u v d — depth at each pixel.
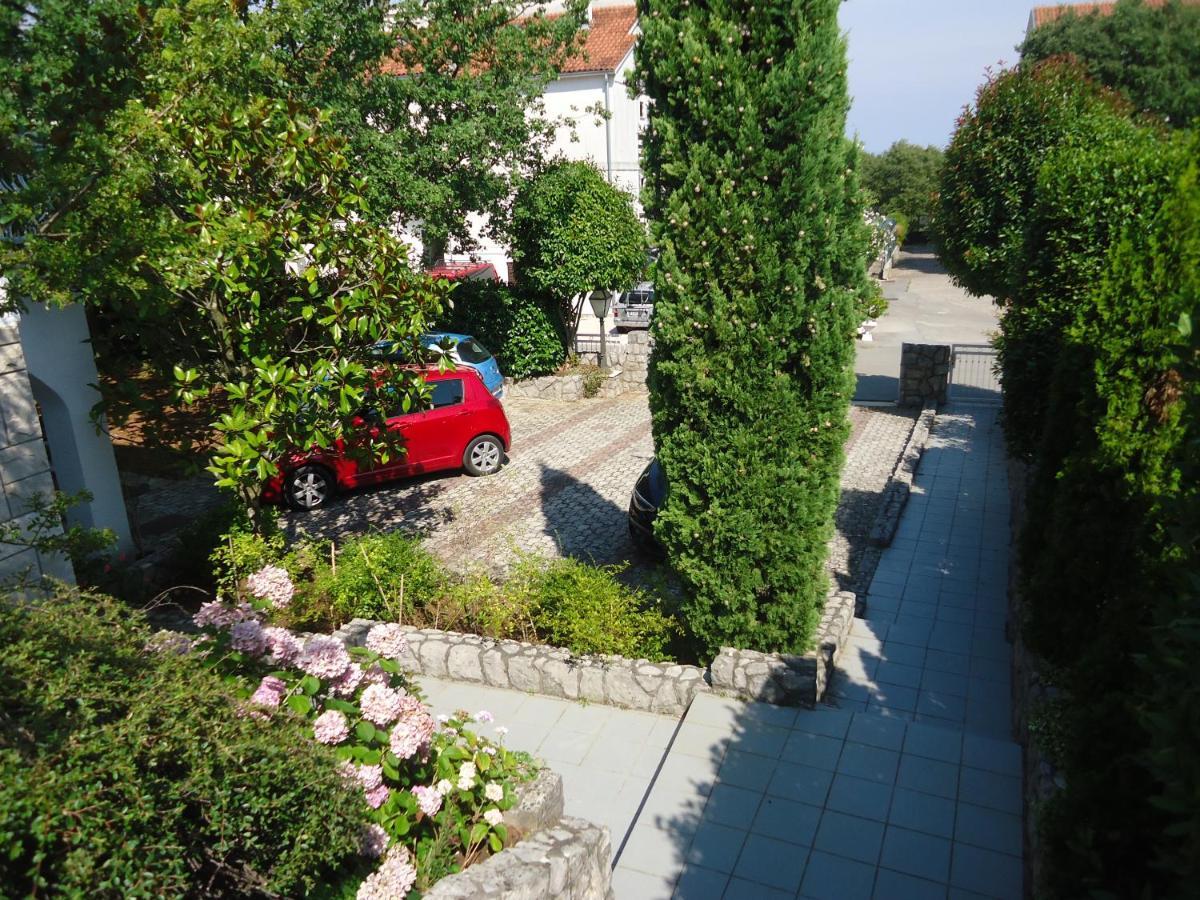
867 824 5.75
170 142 6.63
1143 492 5.22
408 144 15.20
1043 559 6.07
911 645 8.45
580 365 20.55
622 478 14.05
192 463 8.52
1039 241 10.16
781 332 6.52
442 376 13.69
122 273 5.81
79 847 2.74
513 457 15.35
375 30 13.60
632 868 5.45
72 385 9.34
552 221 18.52
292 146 7.75
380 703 4.50
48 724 3.00
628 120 29.97
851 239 6.46
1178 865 2.86
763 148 6.22
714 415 6.91
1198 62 20.36
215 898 3.38
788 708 7.04
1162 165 8.99
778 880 5.30
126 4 4.76
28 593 6.50
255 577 5.21
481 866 4.22
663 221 6.72
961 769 6.26
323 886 3.95
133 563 9.80
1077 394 6.32
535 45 16.47
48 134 4.76
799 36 5.97
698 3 6.28
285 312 8.25
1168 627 3.02
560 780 5.37
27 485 7.60
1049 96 13.83
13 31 4.31
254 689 4.50
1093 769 4.16
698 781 6.23
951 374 19.56
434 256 18.25
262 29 7.70
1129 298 5.12
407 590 8.58
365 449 8.76
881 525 11.34
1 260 4.86
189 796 3.09
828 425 6.73
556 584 8.02
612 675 7.29
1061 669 6.13
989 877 5.24
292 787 3.41
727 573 7.18
